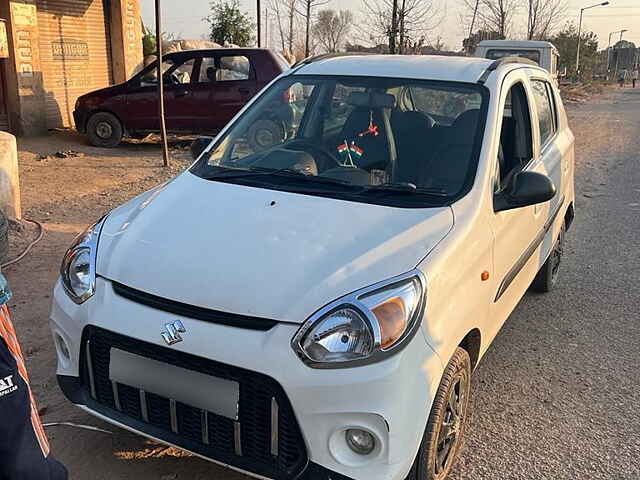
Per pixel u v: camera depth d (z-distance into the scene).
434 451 2.76
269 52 11.98
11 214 6.53
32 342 4.25
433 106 3.77
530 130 4.39
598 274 6.09
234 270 2.71
